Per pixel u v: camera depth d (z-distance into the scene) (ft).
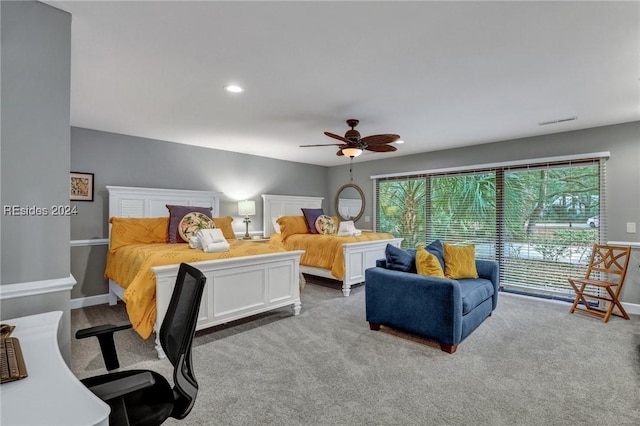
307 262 16.05
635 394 6.66
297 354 8.55
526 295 14.34
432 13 5.52
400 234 19.24
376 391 6.81
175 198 15.25
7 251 4.90
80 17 5.59
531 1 5.19
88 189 13.12
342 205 22.36
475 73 7.96
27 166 5.07
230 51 6.86
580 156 12.91
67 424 2.46
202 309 9.23
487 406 6.28
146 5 5.29
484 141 15.37
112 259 12.39
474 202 16.21
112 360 4.94
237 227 18.11
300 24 5.86
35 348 3.84
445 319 8.60
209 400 6.47
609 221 12.53
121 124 12.51
